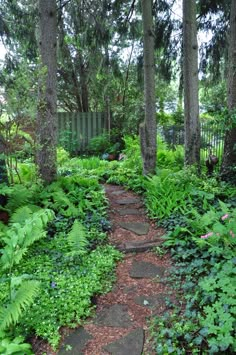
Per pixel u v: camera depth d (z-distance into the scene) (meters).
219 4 6.27
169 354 1.99
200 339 2.04
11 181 4.61
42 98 4.62
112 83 9.92
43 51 4.64
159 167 6.47
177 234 3.62
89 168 7.29
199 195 4.68
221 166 5.71
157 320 2.34
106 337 2.23
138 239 3.79
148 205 4.75
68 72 11.15
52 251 3.31
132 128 9.90
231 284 2.36
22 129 4.89
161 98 10.73
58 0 6.33
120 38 7.14
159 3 6.46
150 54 5.48
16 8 6.36
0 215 3.97
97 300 2.65
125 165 6.99
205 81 7.82
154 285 2.85
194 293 2.59
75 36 7.08
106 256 3.31
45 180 4.89
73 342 2.18
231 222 3.18
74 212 4.11
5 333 2.10
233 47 5.28
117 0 6.43
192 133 5.76
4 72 5.86
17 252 2.66
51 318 2.35
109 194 5.57
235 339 1.93
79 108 11.93
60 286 2.69
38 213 2.90
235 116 4.83
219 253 2.96
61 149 8.04
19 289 2.28
